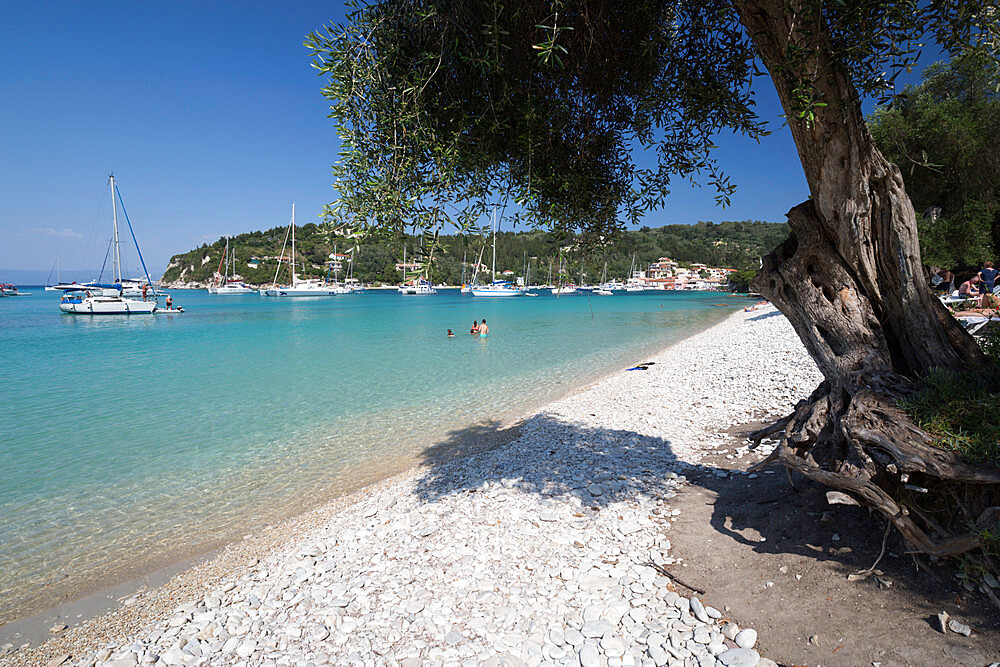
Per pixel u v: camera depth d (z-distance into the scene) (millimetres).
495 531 5645
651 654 3596
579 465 7820
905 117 25078
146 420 12969
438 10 4293
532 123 4715
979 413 3600
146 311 55562
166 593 5645
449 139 4570
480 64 4160
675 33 5023
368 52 4160
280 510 7770
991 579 3404
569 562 4863
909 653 3162
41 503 8055
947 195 25453
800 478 5625
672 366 18438
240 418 13094
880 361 4184
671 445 8570
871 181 3990
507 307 73438
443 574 4824
